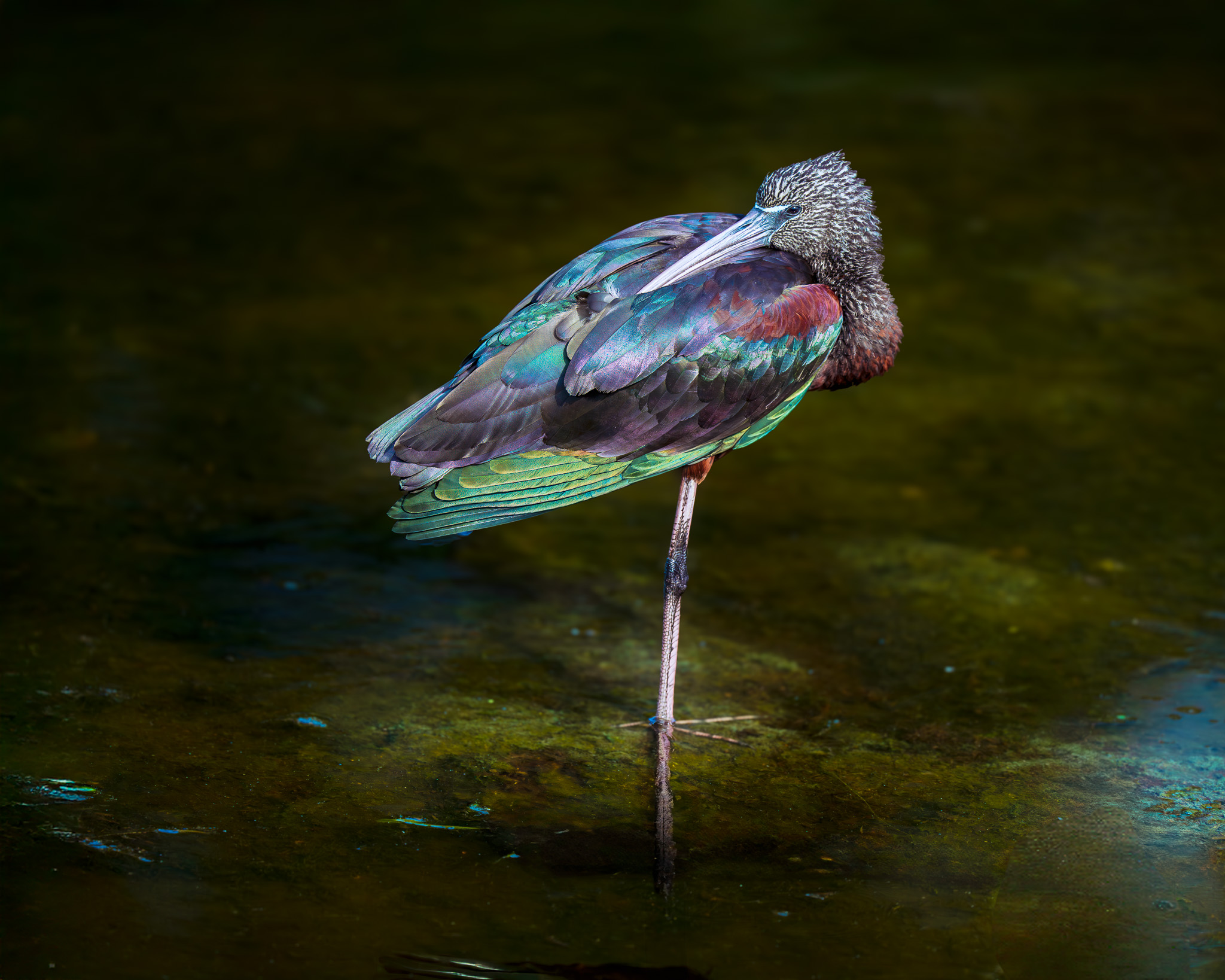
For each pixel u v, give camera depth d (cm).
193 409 1493
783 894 809
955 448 1470
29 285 1777
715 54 2770
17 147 2230
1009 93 2514
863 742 987
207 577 1184
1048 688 1057
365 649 1090
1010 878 828
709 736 991
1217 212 2028
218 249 1920
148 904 778
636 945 759
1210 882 825
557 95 2539
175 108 2441
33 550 1203
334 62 2716
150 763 920
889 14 3012
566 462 934
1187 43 2783
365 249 1931
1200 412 1515
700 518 1346
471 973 732
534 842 855
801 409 1573
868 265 1022
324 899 790
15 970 719
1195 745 980
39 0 3041
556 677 1066
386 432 953
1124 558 1251
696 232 1012
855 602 1189
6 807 859
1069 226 1988
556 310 943
